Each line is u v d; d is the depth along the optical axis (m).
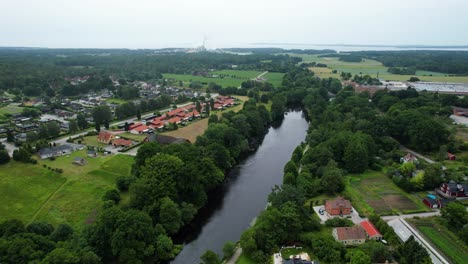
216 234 114.25
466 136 191.50
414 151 180.38
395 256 94.00
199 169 137.38
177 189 124.00
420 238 103.56
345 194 132.75
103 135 194.38
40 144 176.12
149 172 122.75
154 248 99.12
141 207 112.94
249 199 138.12
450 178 138.75
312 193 133.25
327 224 111.06
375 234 101.75
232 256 99.19
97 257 89.00
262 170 167.12
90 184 138.50
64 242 93.25
